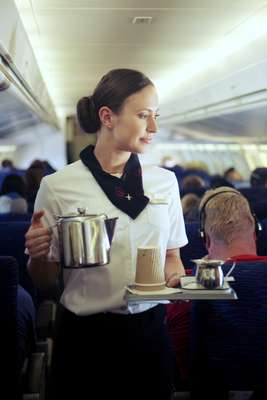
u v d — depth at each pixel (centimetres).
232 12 408
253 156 1573
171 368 179
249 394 207
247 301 178
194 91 730
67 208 171
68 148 1479
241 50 530
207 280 157
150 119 168
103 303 169
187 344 212
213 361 182
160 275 160
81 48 547
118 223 168
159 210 172
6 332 202
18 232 309
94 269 168
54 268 180
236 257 200
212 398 188
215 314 179
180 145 1983
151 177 177
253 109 586
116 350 170
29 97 566
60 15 408
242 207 207
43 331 277
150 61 635
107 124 170
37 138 1495
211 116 759
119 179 171
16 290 199
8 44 354
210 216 209
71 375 173
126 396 172
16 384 207
